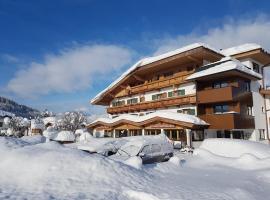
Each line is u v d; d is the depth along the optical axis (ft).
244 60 95.71
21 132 211.61
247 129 82.99
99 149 67.31
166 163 46.70
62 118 213.46
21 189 25.53
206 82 87.71
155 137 60.95
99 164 32.53
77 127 198.18
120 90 126.72
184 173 40.60
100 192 25.93
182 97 89.86
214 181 34.76
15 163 31.65
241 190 29.53
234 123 74.84
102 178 29.91
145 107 106.11
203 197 26.35
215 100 79.71
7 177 28.99
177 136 87.35
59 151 34.73
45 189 25.58
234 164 48.16
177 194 26.99
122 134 113.29
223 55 92.32
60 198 23.27
